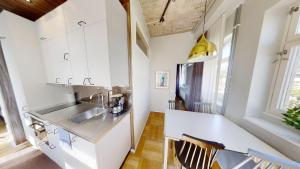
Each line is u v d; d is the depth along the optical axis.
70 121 1.41
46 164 1.66
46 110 1.80
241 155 1.27
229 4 1.70
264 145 1.13
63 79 1.59
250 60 1.42
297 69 1.14
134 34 1.82
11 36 1.55
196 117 1.84
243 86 1.53
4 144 2.08
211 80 2.36
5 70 1.80
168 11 2.36
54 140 1.47
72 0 1.26
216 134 1.33
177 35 3.62
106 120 1.42
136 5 1.89
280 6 1.17
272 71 1.33
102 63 1.21
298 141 0.95
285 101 1.24
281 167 0.76
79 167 1.26
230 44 1.88
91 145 1.08
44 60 1.82
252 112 1.46
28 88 1.73
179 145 1.42
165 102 4.01
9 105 1.89
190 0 2.01
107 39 1.13
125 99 1.88
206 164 1.13
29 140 2.06
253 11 1.39
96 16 1.14
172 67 3.79
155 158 1.84
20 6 1.50
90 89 2.08
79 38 1.30
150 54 3.88
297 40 1.11
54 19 1.46
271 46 1.29
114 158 1.42
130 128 1.91
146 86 3.19
